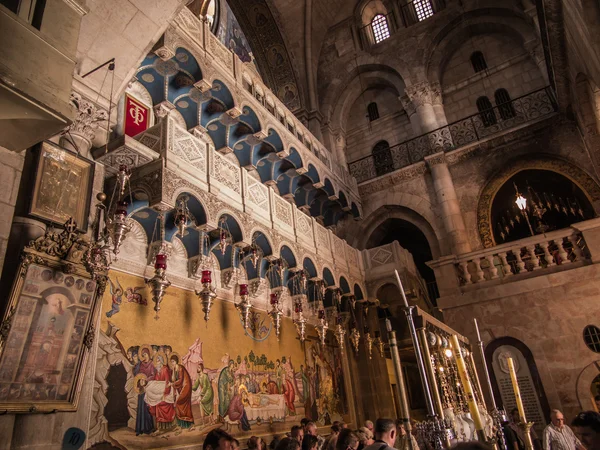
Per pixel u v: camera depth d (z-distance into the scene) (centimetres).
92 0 697
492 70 1906
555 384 1212
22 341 482
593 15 823
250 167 1355
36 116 383
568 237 1328
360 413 1445
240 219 1003
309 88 2083
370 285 1550
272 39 2100
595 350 1194
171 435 794
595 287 1234
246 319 970
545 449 743
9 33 368
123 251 821
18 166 543
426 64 1983
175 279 920
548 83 1739
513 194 1794
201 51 1080
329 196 1694
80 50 706
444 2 2028
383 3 2186
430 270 2222
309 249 1283
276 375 1134
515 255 1385
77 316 543
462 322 1384
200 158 934
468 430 691
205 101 1180
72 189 605
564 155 1565
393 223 1909
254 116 1264
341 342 1362
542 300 1294
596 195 1491
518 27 1852
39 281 508
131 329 784
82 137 673
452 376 773
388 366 1692
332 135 2069
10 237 525
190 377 874
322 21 2222
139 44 773
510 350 1295
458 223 1645
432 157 1775
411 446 405
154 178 803
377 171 2020
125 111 957
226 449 397
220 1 1852
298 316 1164
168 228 909
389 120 2098
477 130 1839
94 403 679
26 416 482
